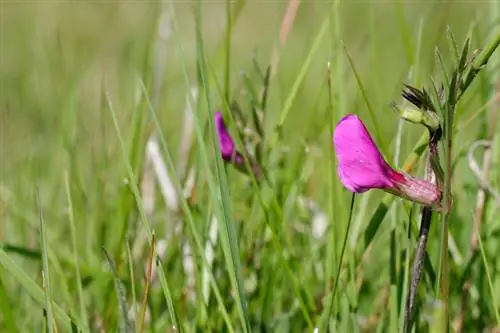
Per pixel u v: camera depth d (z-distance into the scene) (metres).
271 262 0.62
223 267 0.62
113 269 0.55
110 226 0.67
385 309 0.59
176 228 0.65
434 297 0.56
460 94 0.53
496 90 0.64
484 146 0.63
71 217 0.58
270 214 0.62
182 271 0.62
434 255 0.61
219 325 0.60
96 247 0.67
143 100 0.66
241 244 0.64
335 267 0.60
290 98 0.62
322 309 0.61
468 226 0.63
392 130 0.67
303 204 0.65
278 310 0.62
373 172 0.53
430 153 0.53
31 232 0.68
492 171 0.63
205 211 0.62
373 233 0.58
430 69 0.64
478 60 0.53
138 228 0.65
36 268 0.68
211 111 0.56
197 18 0.58
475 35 0.65
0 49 1.27
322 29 0.62
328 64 0.60
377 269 0.65
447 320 0.53
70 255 0.65
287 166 0.67
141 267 0.64
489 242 0.62
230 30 0.62
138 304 0.62
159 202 0.68
